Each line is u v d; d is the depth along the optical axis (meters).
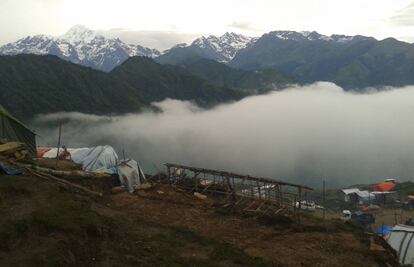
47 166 27.95
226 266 17.02
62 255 14.28
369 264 19.84
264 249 19.78
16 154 25.66
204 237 19.80
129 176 27.70
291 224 23.30
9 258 13.55
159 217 22.27
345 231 23.92
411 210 76.81
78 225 16.84
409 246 30.53
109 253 16.14
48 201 18.73
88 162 32.59
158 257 16.78
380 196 85.75
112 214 21.19
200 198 25.88
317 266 18.64
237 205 25.06
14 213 16.58
